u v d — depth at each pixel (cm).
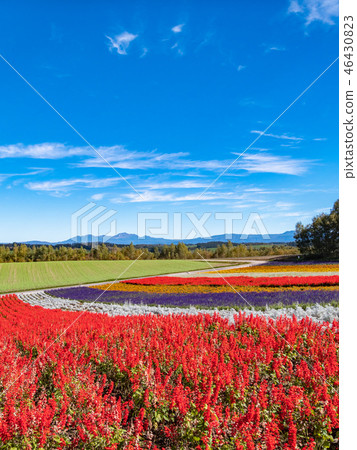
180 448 390
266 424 384
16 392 468
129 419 457
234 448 361
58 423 397
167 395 458
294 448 354
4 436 378
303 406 419
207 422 382
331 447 403
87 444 377
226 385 467
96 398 432
